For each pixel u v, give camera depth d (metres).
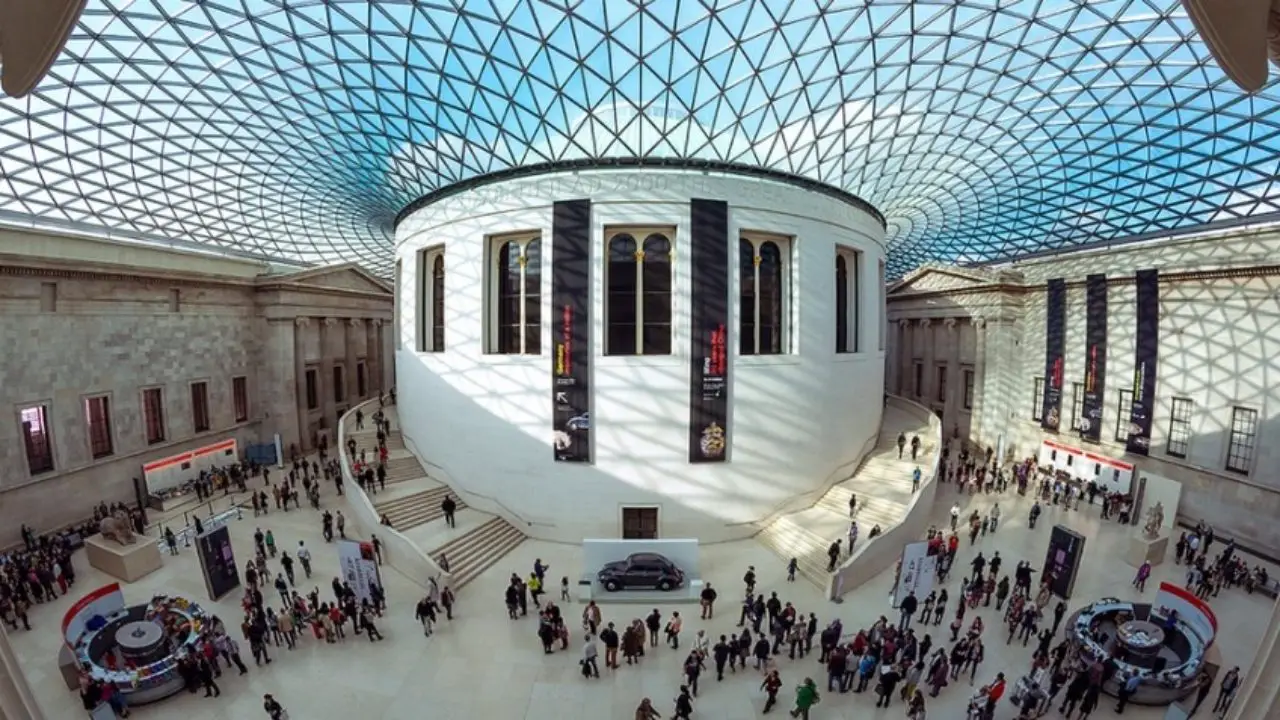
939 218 36.16
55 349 22.39
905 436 28.53
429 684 13.46
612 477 20.97
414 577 18.55
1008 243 40.19
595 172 20.84
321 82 22.12
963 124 24.88
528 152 22.81
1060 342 30.36
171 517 24.08
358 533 22.08
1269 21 3.62
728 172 21.55
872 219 26.72
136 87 21.41
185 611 15.33
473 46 19.89
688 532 21.20
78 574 19.02
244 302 32.00
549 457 21.34
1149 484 23.44
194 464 27.52
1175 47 19.19
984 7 18.50
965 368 36.78
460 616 16.42
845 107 22.58
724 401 21.02
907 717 12.38
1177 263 24.45
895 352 43.19
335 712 12.51
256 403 32.69
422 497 22.75
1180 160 25.19
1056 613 15.18
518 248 22.28
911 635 13.61
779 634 14.56
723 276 20.89
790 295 22.56
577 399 20.84
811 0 18.33
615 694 13.13
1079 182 29.31
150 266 26.34
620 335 21.30
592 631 13.93
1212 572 17.97
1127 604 15.58
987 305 34.53
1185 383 23.84
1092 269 29.06
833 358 23.61
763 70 20.75
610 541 18.05
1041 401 32.47
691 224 20.59
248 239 37.28
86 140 23.41
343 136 25.66
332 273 36.28
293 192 31.72
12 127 21.34
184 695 13.10
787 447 22.19
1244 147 23.02
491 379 22.22
